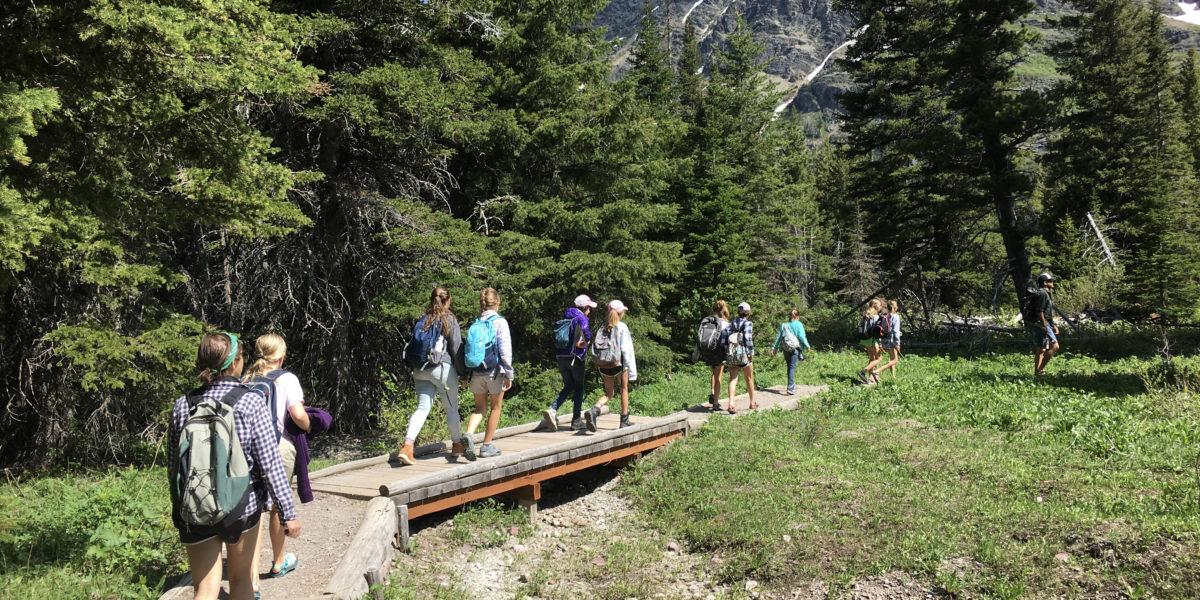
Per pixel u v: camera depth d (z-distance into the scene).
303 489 5.07
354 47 12.52
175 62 6.71
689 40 36.66
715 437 10.71
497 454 7.96
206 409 3.51
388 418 14.01
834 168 54.19
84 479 9.66
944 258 28.59
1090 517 6.18
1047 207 35.06
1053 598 5.27
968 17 24.98
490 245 14.77
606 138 15.70
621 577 6.75
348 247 12.98
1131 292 29.09
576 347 9.44
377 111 11.57
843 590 5.92
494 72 15.88
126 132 7.27
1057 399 11.43
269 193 9.13
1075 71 34.47
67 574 5.33
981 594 5.45
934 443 9.37
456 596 6.02
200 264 12.40
